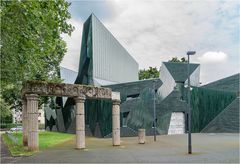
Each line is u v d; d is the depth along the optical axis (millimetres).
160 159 17250
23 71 20781
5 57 18562
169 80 46094
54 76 40156
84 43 50250
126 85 42688
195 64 50531
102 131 41344
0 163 16688
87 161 16844
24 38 16609
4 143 33031
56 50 25219
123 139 35250
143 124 41969
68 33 17734
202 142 28359
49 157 18859
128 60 59500
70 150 23031
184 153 20031
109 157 18500
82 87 24547
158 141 30641
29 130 22469
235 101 47625
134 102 42125
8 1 14656
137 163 15852
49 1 15922
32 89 22375
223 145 25141
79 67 52406
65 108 56562
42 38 17609
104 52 49469
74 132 51438
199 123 46906
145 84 43188
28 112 22484
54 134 49688
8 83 23453
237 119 46781
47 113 71750
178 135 40625
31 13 15172
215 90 48406
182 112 46188
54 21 16188
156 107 43406
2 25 15750
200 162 15867
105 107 41625
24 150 22891
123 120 41344
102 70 48438
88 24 48656
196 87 47406
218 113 48062
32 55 19141
